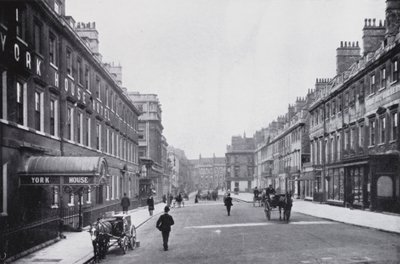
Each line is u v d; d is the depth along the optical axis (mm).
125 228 16266
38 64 20312
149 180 57562
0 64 16391
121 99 42906
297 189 61438
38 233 16094
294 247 15906
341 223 25453
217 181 177000
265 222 26922
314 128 51219
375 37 36406
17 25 17875
